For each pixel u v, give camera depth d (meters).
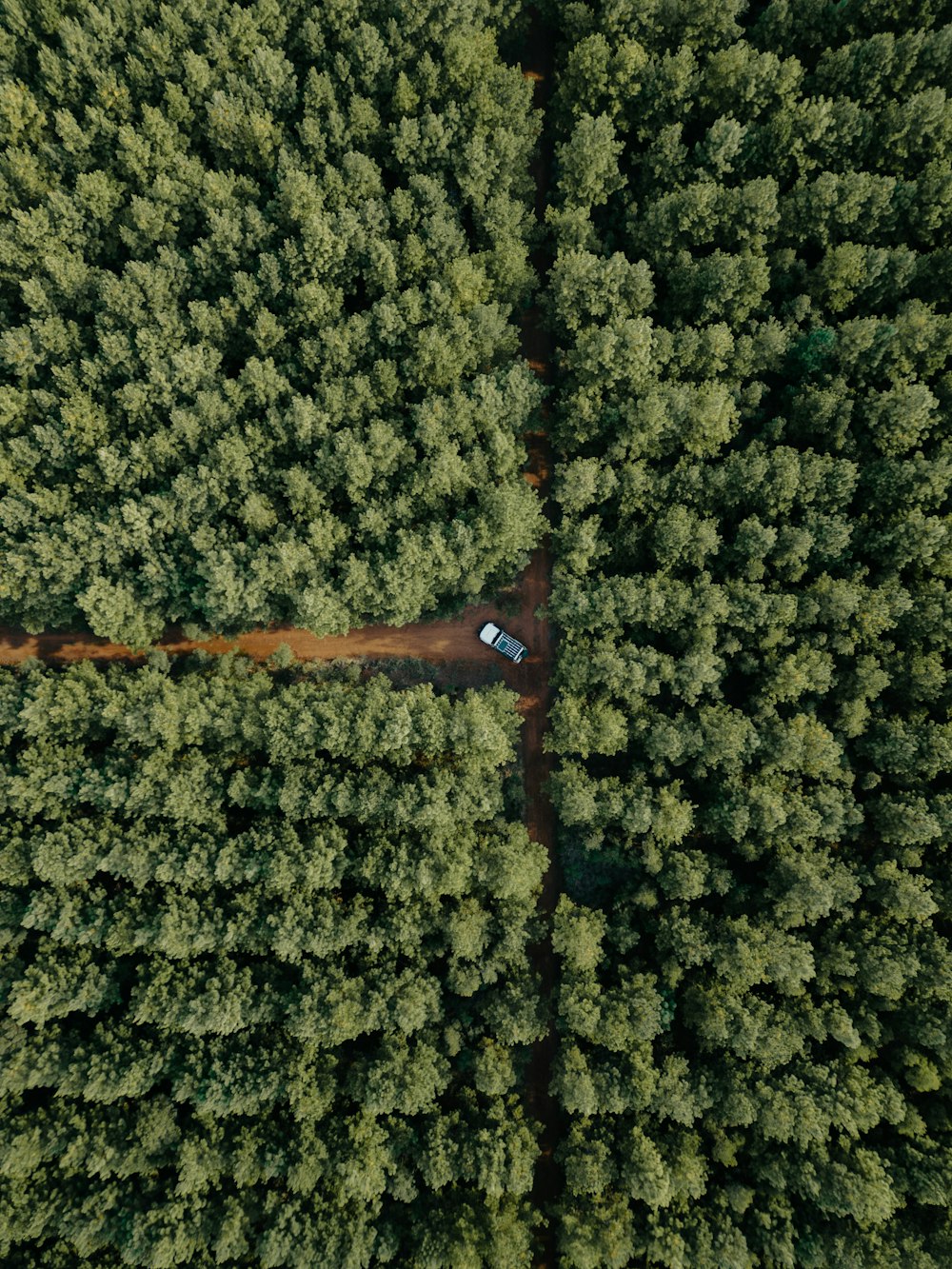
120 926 59.22
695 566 64.44
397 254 63.69
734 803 60.53
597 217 68.38
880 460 61.62
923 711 61.84
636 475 61.41
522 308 68.19
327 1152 57.88
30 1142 56.22
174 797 59.19
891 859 60.81
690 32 63.03
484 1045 61.66
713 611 60.78
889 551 61.56
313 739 60.50
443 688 68.69
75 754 61.31
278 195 62.91
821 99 60.94
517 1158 57.69
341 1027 57.56
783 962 57.97
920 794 60.84
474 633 69.06
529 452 69.00
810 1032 58.78
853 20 62.91
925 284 62.50
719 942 59.81
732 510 64.12
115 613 60.97
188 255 64.62
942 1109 58.59
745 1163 59.72
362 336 62.41
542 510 69.31
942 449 60.22
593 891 65.88
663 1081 58.00
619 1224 56.09
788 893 59.28
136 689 61.41
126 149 62.50
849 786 62.50
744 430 65.69
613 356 60.97
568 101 65.62
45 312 62.38
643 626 65.25
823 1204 55.81
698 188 60.84
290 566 59.88
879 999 60.28
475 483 62.75
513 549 63.69
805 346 62.22
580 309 63.06
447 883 59.16
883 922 61.16
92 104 64.06
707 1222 57.28
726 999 59.03
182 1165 56.31
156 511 61.12
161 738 61.69
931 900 58.47
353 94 64.62
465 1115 61.06
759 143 63.19
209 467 61.84
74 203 61.84
